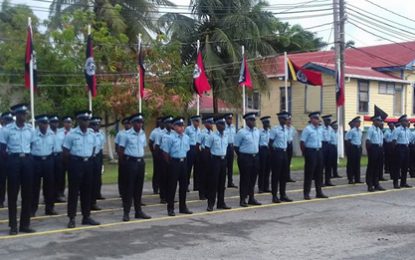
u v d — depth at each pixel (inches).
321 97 1162.0
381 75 1227.2
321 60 1318.9
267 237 343.9
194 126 555.8
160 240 334.0
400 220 403.9
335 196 526.9
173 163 418.3
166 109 901.2
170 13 1098.7
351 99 1152.2
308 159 501.0
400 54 1338.6
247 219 405.4
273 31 1267.2
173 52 939.3
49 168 419.8
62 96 858.1
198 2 1090.7
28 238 339.0
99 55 866.1
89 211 385.4
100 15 975.0
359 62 1365.7
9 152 348.5
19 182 350.9
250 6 1127.0
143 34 1022.4
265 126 542.9
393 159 592.1
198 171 549.6
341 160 945.5
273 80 1248.2
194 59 1103.6
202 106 1182.3
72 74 848.3
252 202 473.1
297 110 1216.2
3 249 309.1
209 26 1115.3
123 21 987.3
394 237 345.4
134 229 367.9
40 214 430.0
